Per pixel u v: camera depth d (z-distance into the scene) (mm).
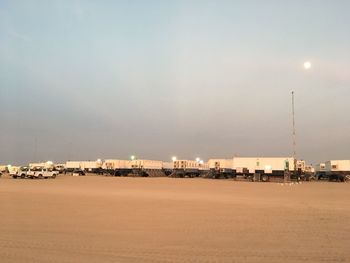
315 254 10258
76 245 11125
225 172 91312
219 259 9688
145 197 28219
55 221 15703
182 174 105375
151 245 11242
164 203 23516
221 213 18703
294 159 77750
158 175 113250
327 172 92312
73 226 14508
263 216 17688
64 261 9305
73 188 39844
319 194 34875
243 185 54531
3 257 9633
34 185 45812
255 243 11617
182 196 29688
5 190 35125
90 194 30859
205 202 24469
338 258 9844
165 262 9383
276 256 10023
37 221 15664
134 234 12984
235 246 11188
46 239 11945
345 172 89812
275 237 12586
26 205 21734
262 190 40906
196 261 9484
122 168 109625
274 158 79375
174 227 14453
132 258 9711
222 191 37875
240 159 82000
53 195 29297
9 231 13289
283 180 75812
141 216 17469
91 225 14789
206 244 11438
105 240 11906
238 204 23359
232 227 14531
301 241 11945
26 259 9461
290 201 26359
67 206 21391
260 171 80062
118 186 45812
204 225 14984
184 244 11414
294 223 15625
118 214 18078
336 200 27656
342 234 13180
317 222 15914
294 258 9828
